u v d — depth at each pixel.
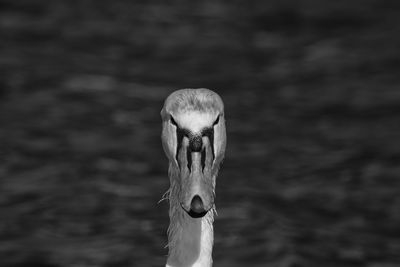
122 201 14.18
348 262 12.46
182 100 7.04
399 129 17.42
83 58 21.52
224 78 20.45
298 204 14.28
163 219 13.56
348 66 21.06
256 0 26.62
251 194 14.47
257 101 19.02
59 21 24.17
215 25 24.27
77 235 13.05
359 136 17.12
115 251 12.52
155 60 21.62
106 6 25.55
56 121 17.59
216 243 12.76
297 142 16.83
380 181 15.19
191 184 6.63
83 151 16.23
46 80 19.86
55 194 14.41
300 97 19.22
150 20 24.53
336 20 24.66
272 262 12.23
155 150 16.42
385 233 13.48
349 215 13.98
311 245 12.90
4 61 20.98
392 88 19.58
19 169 15.39
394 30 23.67
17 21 24.05
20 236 13.05
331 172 15.55
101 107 18.45
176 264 7.66
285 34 23.70
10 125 17.34
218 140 7.06
